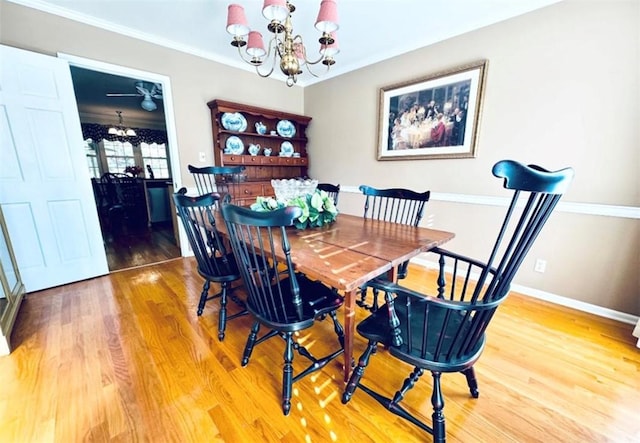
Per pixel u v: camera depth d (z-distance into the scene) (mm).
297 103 3988
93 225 2465
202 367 1402
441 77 2521
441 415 957
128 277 2537
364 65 3164
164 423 1089
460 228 2615
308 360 1478
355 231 1620
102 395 1214
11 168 2014
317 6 2096
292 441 1026
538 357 1477
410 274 2672
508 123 2209
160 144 7293
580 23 1816
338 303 1332
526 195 2191
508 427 1083
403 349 967
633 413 1139
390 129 3014
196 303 2066
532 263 2211
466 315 887
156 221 4695
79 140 2316
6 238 1989
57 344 1562
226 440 1027
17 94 1983
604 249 1882
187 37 2650
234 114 3275
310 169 4148
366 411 1162
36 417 1104
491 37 2215
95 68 2363
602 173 1842
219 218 2004
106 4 2100
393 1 2029
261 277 1272
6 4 1948
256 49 1855
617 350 1531
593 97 1822
